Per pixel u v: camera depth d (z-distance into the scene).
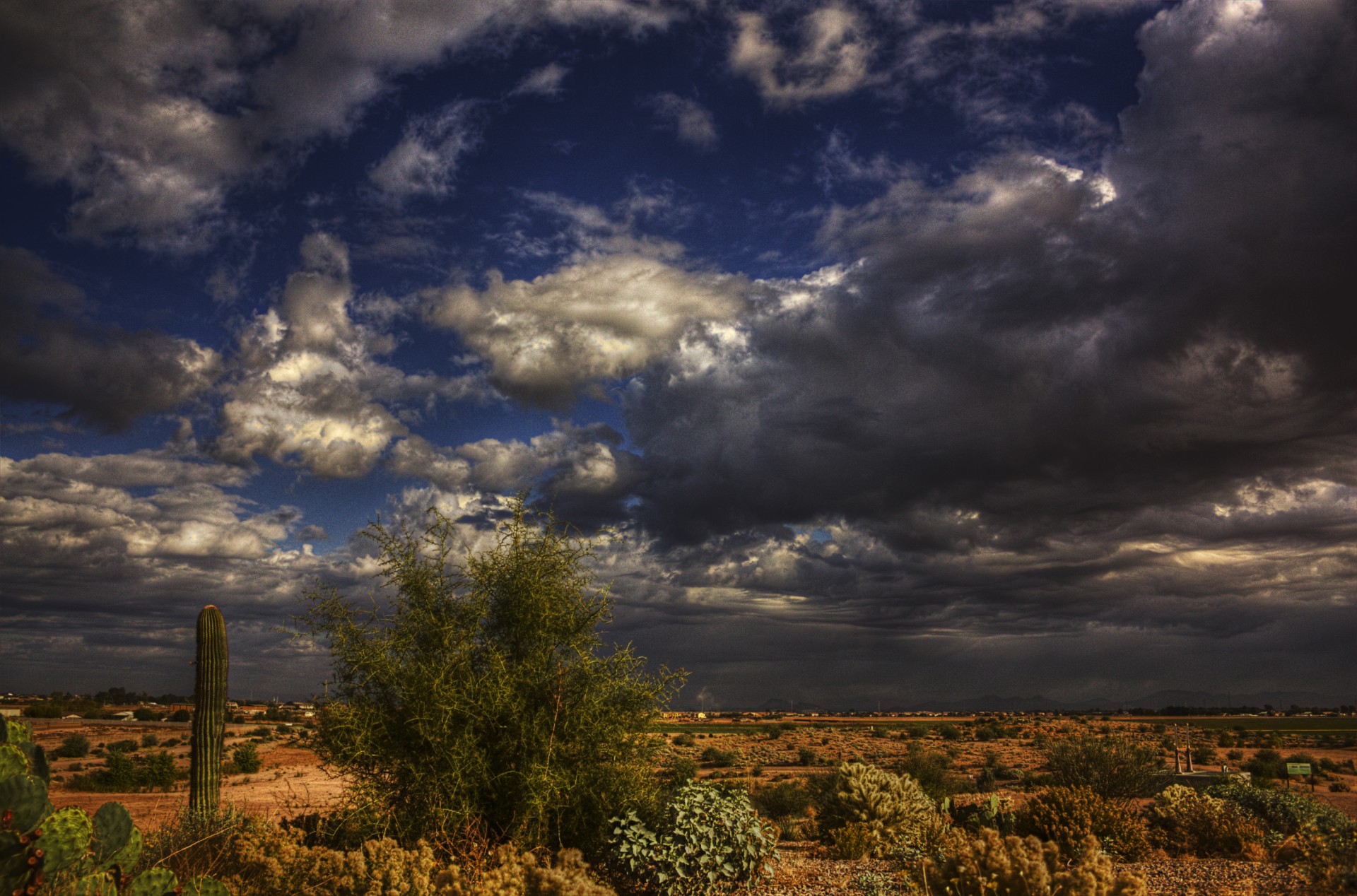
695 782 11.78
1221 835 13.55
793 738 109.12
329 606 11.42
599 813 10.98
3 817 4.92
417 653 11.46
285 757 49.41
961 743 91.75
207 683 13.12
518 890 7.12
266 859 8.22
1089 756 22.62
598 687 11.56
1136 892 6.45
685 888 10.16
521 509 12.31
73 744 57.00
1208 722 174.88
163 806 19.11
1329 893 8.23
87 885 5.33
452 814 10.23
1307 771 30.05
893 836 15.10
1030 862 6.41
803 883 11.06
